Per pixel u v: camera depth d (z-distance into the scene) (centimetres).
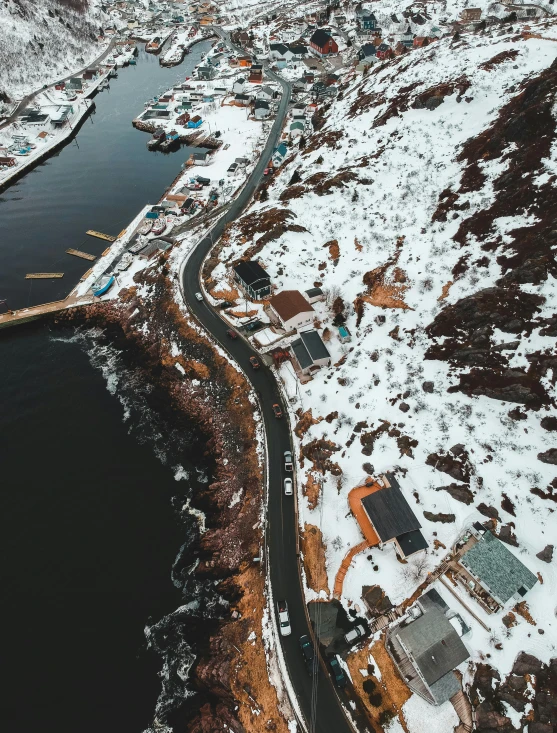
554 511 3797
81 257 8175
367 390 4984
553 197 5534
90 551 4550
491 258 5531
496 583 3428
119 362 6431
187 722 3575
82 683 3769
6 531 4684
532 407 4309
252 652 3644
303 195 7712
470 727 3081
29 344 6738
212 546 4500
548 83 6762
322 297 6219
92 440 5525
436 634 3275
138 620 4103
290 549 4116
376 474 4325
